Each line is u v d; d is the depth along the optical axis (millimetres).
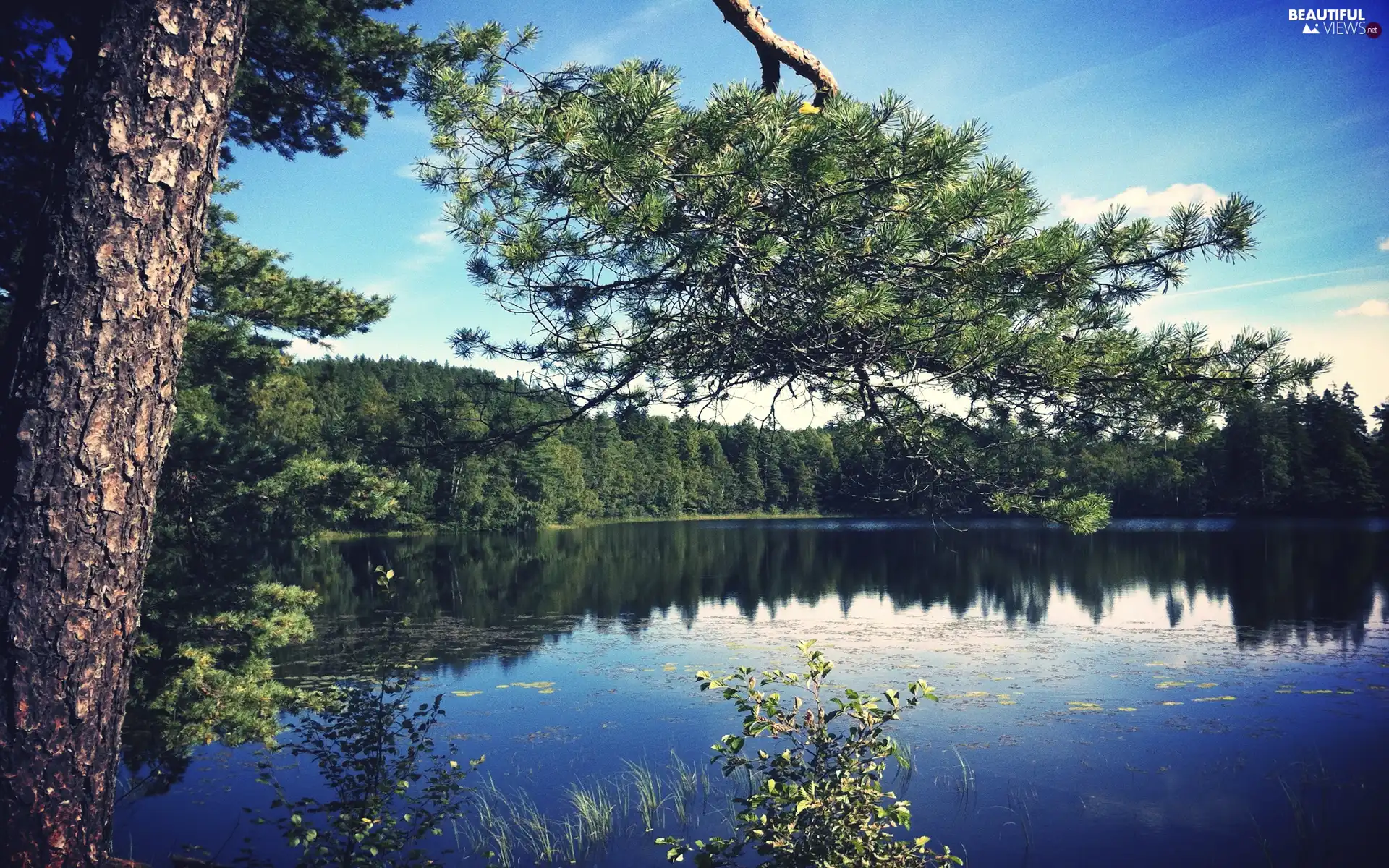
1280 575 23078
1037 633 15148
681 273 2928
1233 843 6465
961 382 3137
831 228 2652
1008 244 2869
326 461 6730
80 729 1805
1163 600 18953
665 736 9016
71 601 1777
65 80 1901
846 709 2855
